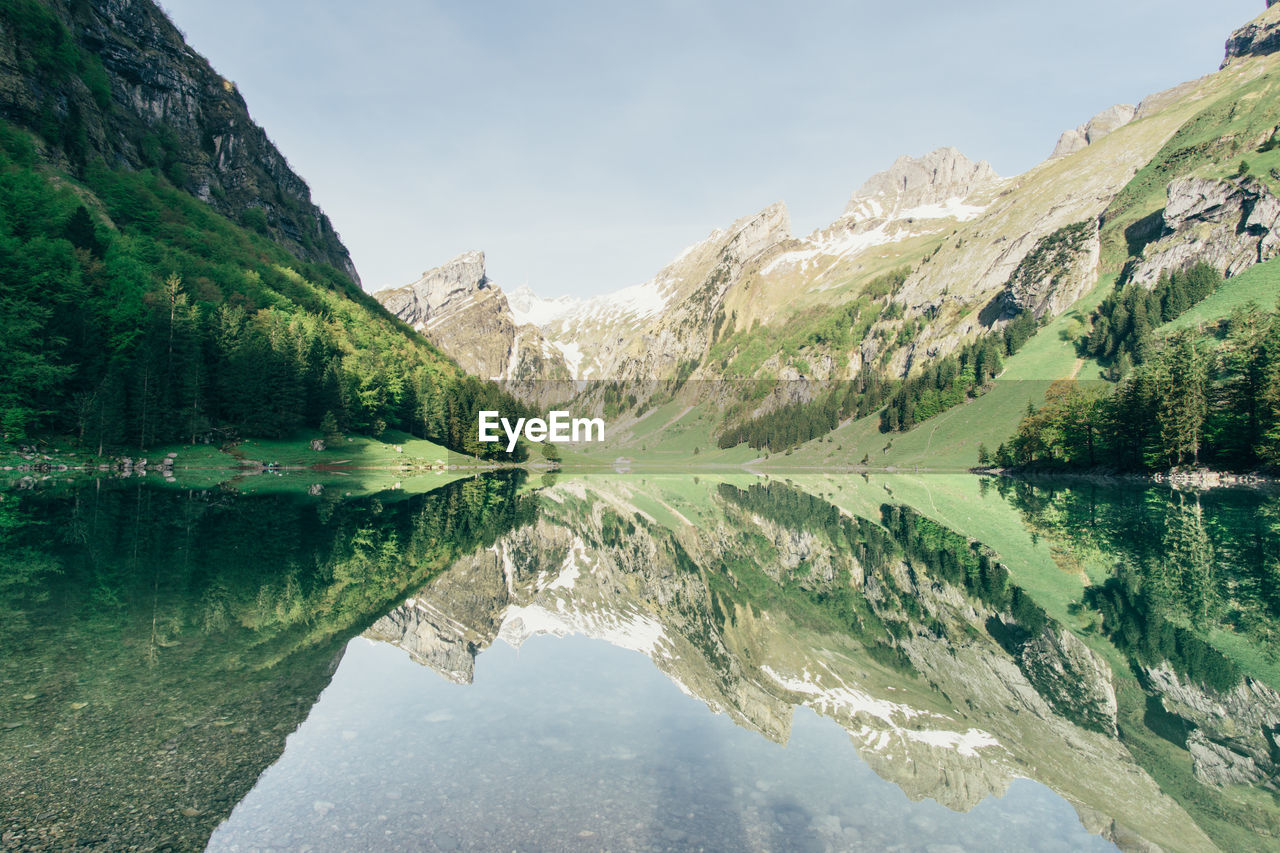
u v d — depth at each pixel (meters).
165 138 150.88
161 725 11.16
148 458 73.19
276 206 180.88
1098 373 137.88
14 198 74.50
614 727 12.59
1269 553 33.31
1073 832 9.34
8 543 27.08
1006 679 17.38
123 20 149.38
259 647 15.63
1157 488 76.69
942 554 36.62
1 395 61.78
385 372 110.25
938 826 9.28
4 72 106.44
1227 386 79.88
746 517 60.72
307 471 84.44
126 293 76.56
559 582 31.81
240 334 87.06
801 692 16.55
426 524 43.03
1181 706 15.02
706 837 8.49
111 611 17.83
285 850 7.64
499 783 9.82
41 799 8.65
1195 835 9.36
